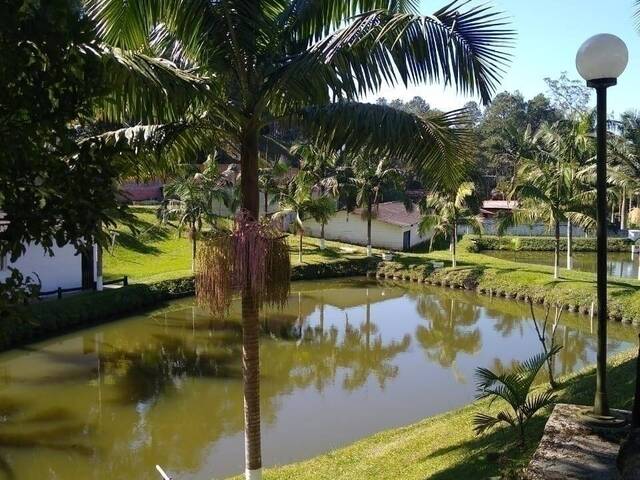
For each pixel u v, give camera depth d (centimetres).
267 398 1241
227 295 584
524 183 2312
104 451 971
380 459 796
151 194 4066
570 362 1487
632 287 2053
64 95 284
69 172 293
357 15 539
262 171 2989
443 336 1788
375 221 3725
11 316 294
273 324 1931
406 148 568
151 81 522
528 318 2031
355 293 2512
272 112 623
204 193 2473
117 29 552
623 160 1928
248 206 629
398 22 496
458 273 2639
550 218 2250
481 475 583
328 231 3825
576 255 3775
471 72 509
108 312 1900
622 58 507
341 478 746
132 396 1233
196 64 641
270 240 594
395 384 1338
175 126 624
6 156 263
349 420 1116
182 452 974
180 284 2300
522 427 632
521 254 3797
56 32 271
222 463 932
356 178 3138
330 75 529
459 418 939
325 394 1269
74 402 1189
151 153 634
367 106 555
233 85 611
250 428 657
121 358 1502
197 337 1711
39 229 285
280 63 589
